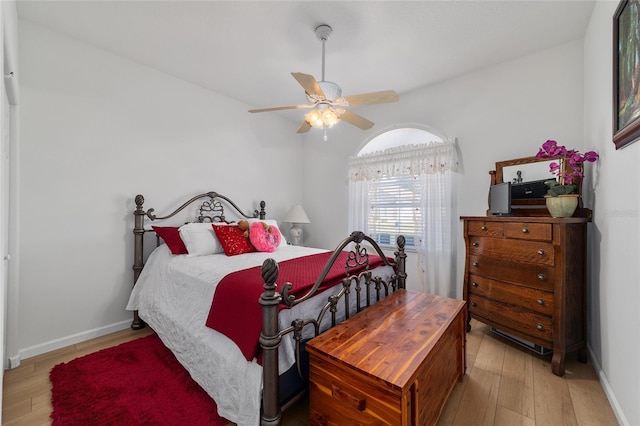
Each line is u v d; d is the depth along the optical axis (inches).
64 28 89.6
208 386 65.4
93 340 96.4
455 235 121.9
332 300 65.6
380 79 122.1
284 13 82.4
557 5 79.2
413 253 134.3
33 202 86.7
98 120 99.7
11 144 80.4
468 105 118.1
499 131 110.5
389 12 81.7
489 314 91.6
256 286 63.9
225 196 139.2
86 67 97.1
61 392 68.2
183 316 78.9
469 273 98.2
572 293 77.7
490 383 71.9
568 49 96.5
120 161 104.9
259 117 155.5
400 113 138.3
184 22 86.7
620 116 58.6
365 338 56.0
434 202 125.1
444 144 121.7
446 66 112.0
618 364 60.9
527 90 104.4
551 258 76.4
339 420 50.3
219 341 64.8
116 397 66.3
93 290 98.5
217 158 136.0
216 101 135.2
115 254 103.5
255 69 114.1
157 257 103.9
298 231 163.6
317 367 53.6
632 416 54.1
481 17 83.8
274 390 52.4
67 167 93.1
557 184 83.8
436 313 68.2
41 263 88.2
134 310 103.7
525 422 59.4
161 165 116.2
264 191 158.2
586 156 77.5
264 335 52.6
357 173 151.3
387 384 43.0
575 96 95.2
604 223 71.8
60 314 91.7
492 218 89.8
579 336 79.2
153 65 111.3
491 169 112.4
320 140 172.7
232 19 85.1
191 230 105.3
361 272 79.3
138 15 83.7
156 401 65.0
